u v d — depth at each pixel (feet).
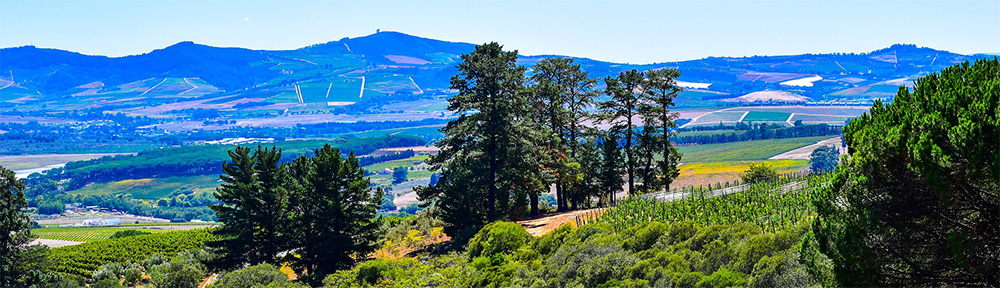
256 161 186.19
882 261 50.90
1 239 179.01
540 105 192.85
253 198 181.16
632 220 118.83
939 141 47.88
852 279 52.13
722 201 126.52
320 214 165.27
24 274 185.16
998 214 46.24
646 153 192.75
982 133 44.52
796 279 60.85
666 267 77.46
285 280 149.69
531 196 187.01
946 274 50.14
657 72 188.14
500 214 171.94
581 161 204.44
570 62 191.62
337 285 138.10
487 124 167.84
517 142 168.86
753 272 65.36
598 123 197.26
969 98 48.98
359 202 171.53
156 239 358.23
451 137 172.24
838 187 55.26
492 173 167.73
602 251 92.38
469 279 110.01
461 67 170.40
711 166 543.80
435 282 117.70
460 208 165.58
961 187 47.39
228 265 188.55
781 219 93.09
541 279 94.58
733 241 77.56
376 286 126.52
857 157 53.67
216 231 190.90
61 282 195.00
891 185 51.16
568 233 116.67
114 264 249.34
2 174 180.55
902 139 50.31
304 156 195.52
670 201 143.84
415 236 193.36
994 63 53.78
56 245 552.82
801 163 595.47
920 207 49.98
